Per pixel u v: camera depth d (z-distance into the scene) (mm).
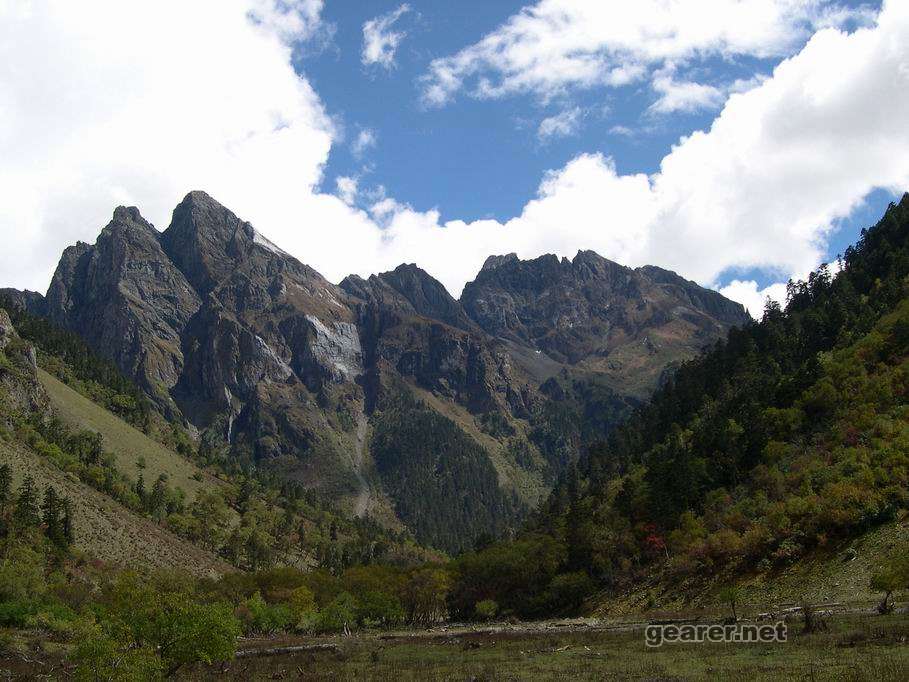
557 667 57219
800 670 43469
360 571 189625
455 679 55188
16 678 62219
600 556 133500
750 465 134500
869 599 75312
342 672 64562
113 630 54250
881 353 138875
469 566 164625
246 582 166250
